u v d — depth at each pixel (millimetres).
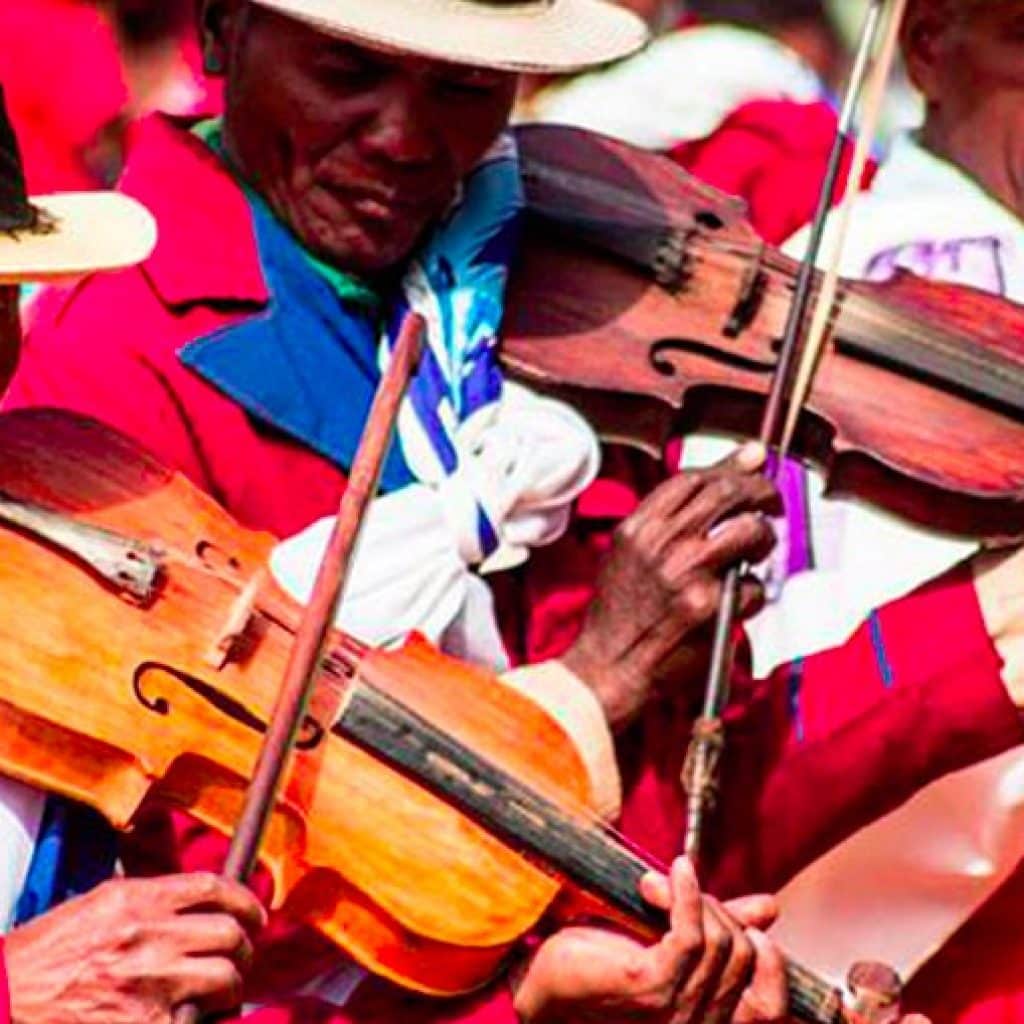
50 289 17453
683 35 21062
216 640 15859
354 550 15773
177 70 20531
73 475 16031
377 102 16641
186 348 16797
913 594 17578
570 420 16984
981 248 18562
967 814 18016
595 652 16734
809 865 17953
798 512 17562
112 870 16172
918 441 17109
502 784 16016
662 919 16109
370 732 15961
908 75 19062
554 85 20922
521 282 17234
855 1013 16422
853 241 18516
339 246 16891
